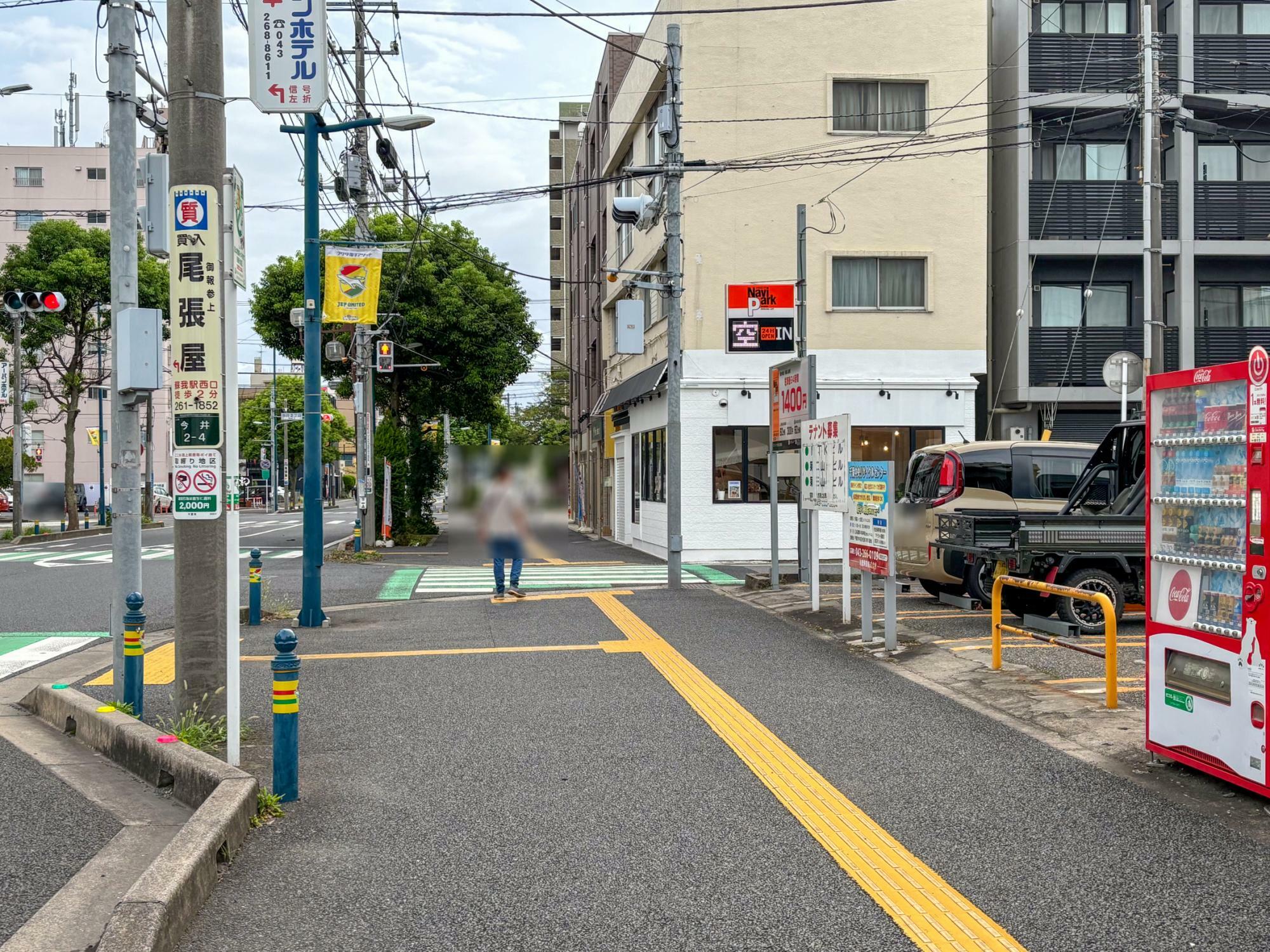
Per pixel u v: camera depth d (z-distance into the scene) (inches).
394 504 1249.4
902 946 147.2
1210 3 903.7
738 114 825.5
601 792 223.0
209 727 261.0
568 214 2066.9
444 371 1375.5
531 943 149.7
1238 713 205.0
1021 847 186.1
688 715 293.0
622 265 1143.6
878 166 834.2
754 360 827.4
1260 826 194.9
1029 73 872.9
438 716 295.6
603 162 1349.7
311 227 488.7
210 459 262.1
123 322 308.8
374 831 199.3
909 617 464.8
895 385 828.6
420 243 1295.5
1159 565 231.0
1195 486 219.1
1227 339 878.4
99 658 420.5
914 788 223.1
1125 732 261.7
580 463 1786.4
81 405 2460.6
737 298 631.2
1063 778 227.8
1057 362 871.1
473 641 426.6
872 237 834.2
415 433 1391.5
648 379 931.3
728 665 366.0
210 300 255.0
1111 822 198.8
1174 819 199.9
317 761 249.6
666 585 669.3
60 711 303.0
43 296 797.9
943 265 837.8
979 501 486.3
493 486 570.6
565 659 379.9
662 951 146.7
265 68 333.7
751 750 254.8
